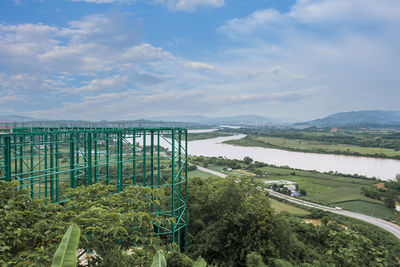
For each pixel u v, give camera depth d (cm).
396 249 4744
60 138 2661
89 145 2295
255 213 2903
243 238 2758
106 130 2302
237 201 3152
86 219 1138
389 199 7644
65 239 702
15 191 1360
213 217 3209
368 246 2470
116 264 1137
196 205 3206
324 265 2684
